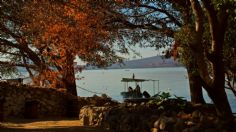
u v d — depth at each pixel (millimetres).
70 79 26469
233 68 16719
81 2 19297
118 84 115375
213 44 11984
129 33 23797
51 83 27188
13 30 22188
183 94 62469
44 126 17531
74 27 21078
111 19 22141
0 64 29812
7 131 15156
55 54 25203
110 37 23562
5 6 15992
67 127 16734
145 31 23375
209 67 15664
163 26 22266
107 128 15750
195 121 11695
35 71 27719
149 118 13133
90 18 20812
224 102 12031
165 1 21875
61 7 18031
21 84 23844
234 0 9969
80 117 19438
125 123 14211
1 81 23266
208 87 12039
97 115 17234
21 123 19391
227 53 16203
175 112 13500
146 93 27062
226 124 11266
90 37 21938
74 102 24109
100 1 20516
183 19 18188
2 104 19453
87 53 23750
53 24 19922
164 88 82688
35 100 23578
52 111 24078
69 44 22484
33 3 16250
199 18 11953
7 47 28141
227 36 15602
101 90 82500
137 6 21891
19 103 23219
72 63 25531
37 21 18688
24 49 26531
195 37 12023
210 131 10844
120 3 21219
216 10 12141
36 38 23188
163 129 12016
